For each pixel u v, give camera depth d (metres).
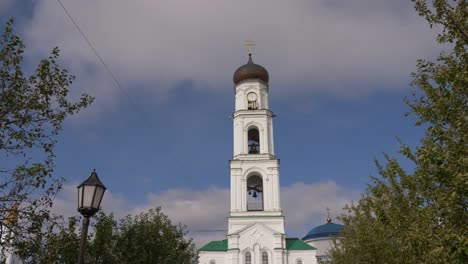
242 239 53.66
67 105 14.59
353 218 26.75
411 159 14.66
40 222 13.72
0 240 13.43
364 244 22.64
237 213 54.56
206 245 56.50
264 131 58.44
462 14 11.62
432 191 13.73
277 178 56.03
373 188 18.61
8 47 13.67
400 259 17.09
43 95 14.01
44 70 14.12
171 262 26.62
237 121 59.41
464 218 11.65
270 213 54.50
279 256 52.62
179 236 28.86
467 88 11.59
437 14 12.09
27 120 13.68
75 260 18.56
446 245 11.02
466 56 11.73
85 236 12.77
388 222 17.27
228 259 54.06
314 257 54.09
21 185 13.19
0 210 13.23
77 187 13.41
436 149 11.96
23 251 13.53
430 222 13.30
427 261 13.02
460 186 10.86
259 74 62.03
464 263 10.59
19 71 13.75
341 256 29.38
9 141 13.44
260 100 60.88
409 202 16.19
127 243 25.50
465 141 11.30
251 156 56.75
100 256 24.61
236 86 62.62
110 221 25.64
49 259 14.03
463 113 11.64
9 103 13.51
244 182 55.84
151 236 26.58
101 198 13.39
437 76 12.23
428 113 12.45
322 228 70.00
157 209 28.41
